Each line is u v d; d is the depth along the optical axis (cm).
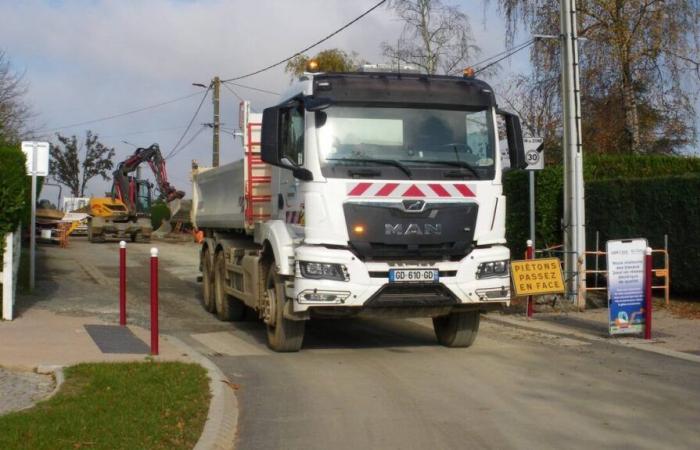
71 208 5653
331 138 916
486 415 713
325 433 661
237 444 633
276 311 1009
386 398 779
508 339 1135
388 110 938
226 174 1355
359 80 945
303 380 862
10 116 3039
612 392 800
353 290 901
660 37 2058
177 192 3938
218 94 3734
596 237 1562
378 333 1212
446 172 934
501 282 951
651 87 2128
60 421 630
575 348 1055
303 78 996
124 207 4000
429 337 1169
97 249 3328
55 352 936
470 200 940
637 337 1132
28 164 1583
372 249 907
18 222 1188
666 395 786
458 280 930
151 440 596
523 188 1695
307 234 908
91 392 737
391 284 909
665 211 1451
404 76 970
